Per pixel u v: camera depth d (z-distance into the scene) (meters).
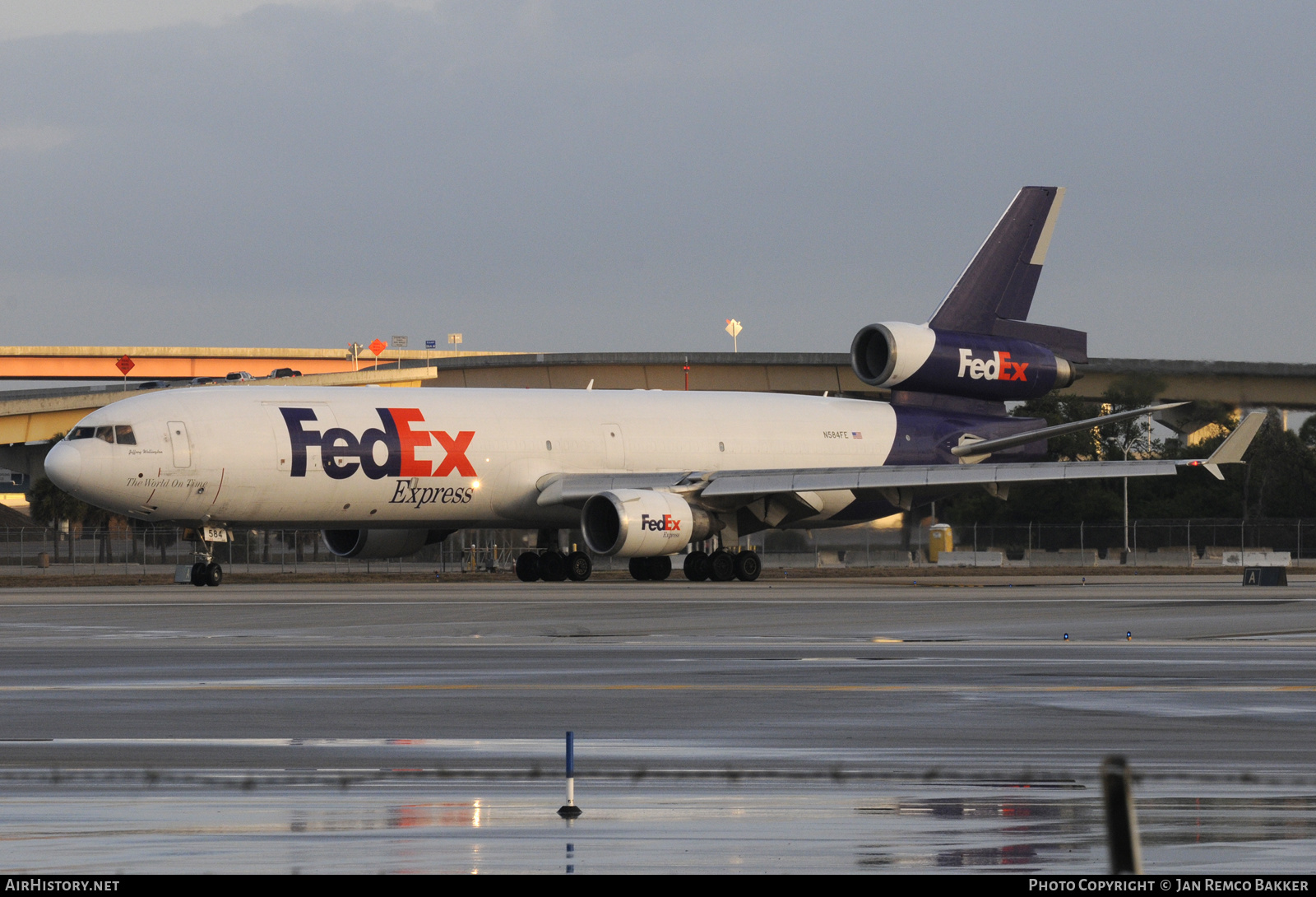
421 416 182.25
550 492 186.62
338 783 46.62
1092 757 51.69
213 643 97.75
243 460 169.75
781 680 75.88
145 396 172.12
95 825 40.50
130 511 169.75
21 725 59.44
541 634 105.50
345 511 178.12
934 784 46.47
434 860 36.56
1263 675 78.12
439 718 61.69
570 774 41.78
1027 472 182.25
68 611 128.88
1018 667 82.50
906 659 86.75
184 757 51.66
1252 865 35.84
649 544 178.25
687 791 45.41
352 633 105.94
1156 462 180.12
